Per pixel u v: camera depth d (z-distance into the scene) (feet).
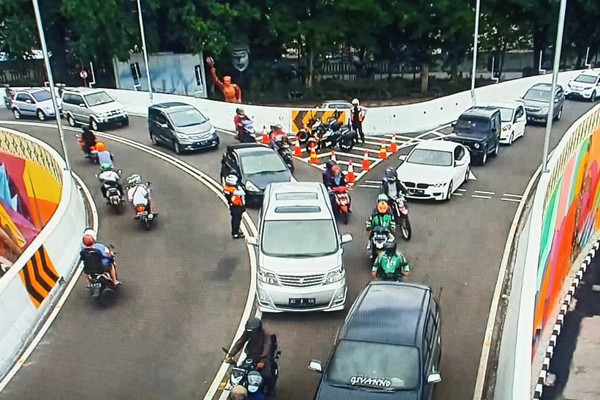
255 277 48.91
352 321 33.83
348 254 53.11
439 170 65.92
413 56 164.35
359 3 144.25
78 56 140.15
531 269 36.78
